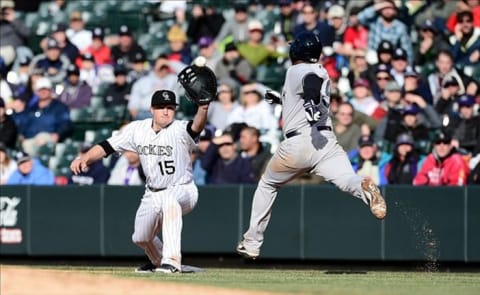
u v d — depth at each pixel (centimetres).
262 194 3203
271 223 4675
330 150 3058
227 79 5494
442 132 4825
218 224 4725
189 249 4747
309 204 4644
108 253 4812
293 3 5875
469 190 4528
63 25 5944
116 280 2439
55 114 5488
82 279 2406
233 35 5862
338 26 5559
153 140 3362
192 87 3291
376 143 4878
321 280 3002
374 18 5569
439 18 5631
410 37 5606
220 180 4831
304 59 3103
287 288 2559
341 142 4878
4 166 5097
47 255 4875
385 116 4950
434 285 2833
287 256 4659
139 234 3459
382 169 4756
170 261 3312
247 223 4697
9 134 5403
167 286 2384
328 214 4625
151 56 5969
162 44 6022
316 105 2889
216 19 5956
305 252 4644
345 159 3066
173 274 3192
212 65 5600
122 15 6372
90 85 5706
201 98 3294
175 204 3344
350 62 5341
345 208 4606
